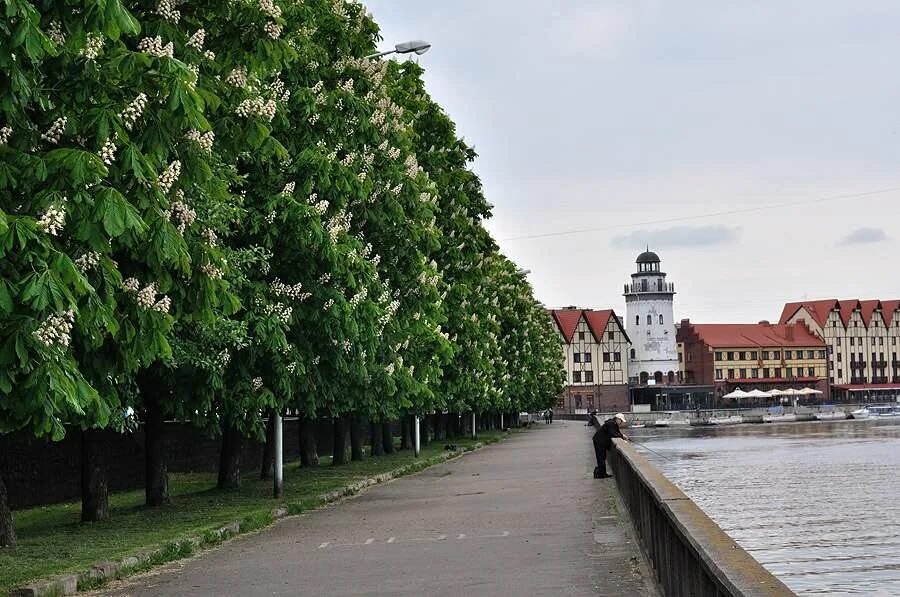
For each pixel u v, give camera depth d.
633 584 13.03
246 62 13.90
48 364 10.09
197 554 18.33
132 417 21.69
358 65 28.75
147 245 11.15
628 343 186.75
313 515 24.78
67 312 10.20
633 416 161.12
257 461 47.47
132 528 20.91
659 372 184.88
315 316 24.47
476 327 49.62
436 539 18.86
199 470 43.22
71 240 10.58
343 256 24.20
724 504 42.06
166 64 11.24
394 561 16.20
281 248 24.11
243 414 24.00
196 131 11.98
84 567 15.34
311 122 25.12
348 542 18.98
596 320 185.62
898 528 32.69
